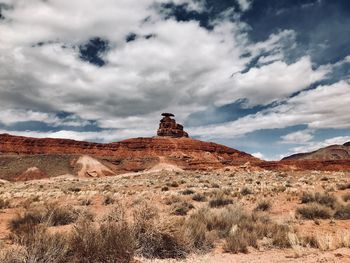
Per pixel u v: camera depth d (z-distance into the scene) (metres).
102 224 8.78
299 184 39.53
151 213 10.04
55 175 139.25
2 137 169.38
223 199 22.83
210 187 42.59
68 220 14.48
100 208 21.56
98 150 183.75
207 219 13.44
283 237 11.02
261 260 8.46
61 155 155.50
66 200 29.08
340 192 28.34
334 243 9.55
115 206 10.22
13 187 64.19
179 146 196.50
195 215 14.55
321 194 22.12
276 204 21.97
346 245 9.43
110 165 166.38
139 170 167.75
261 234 11.80
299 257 8.63
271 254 9.34
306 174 73.12
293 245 10.02
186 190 33.47
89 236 7.76
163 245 9.14
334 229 13.41
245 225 12.94
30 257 6.92
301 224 14.72
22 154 165.50
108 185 55.69
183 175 87.75
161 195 31.66
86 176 143.12
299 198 23.62
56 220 14.29
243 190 30.78
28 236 8.28
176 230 9.52
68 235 8.66
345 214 16.47
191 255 9.20
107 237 7.79
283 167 104.94
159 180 67.75
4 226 14.34
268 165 108.75
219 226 13.05
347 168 98.00
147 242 9.12
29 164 143.88
